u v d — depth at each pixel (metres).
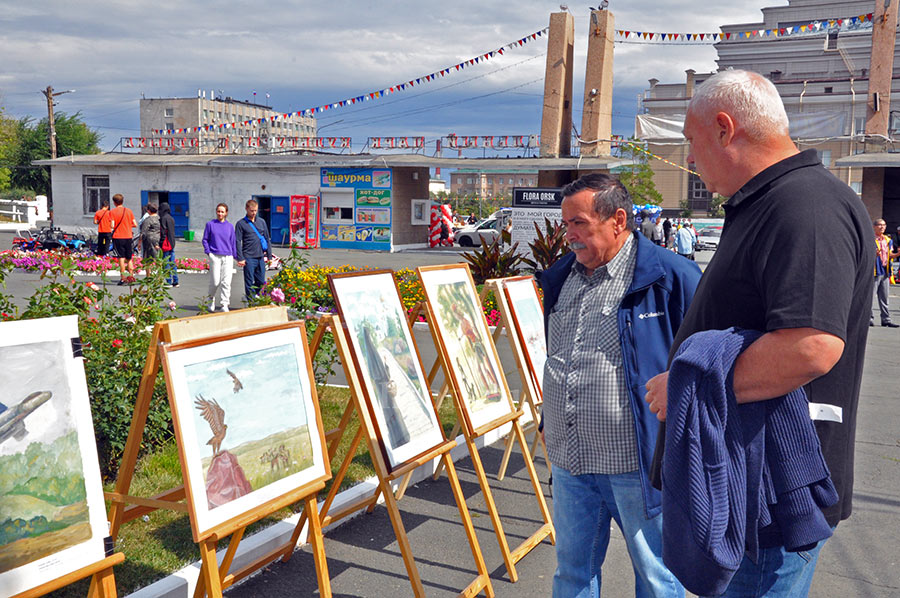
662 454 2.31
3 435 2.48
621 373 3.10
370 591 3.94
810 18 78.62
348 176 34.06
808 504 1.99
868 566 4.44
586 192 3.17
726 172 2.16
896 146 27.80
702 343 2.01
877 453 6.53
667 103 69.00
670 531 1.99
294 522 4.41
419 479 5.61
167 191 37.09
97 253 18.75
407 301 11.55
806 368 1.85
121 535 4.21
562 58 24.33
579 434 3.15
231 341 3.13
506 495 5.44
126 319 5.74
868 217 2.04
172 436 5.62
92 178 38.34
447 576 4.16
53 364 2.65
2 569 2.43
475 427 4.25
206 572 2.84
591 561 3.25
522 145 30.73
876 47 26.72
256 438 3.13
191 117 97.12
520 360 4.93
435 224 36.53
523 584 4.12
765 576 2.12
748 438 1.98
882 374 9.86
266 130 39.28
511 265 13.81
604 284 3.22
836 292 1.86
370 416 3.63
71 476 2.64
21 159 63.72
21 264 18.08
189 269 21.39
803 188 1.98
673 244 28.91
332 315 3.61
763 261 1.99
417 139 32.66
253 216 13.34
